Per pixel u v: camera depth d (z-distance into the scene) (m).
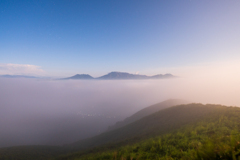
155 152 6.63
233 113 13.76
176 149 6.20
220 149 2.18
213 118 14.11
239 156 1.77
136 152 7.23
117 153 7.45
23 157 24.69
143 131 27.41
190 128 11.62
